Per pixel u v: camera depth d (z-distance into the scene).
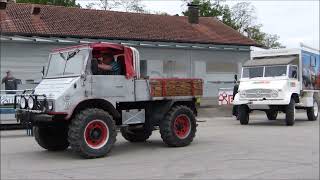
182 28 33.62
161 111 11.95
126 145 12.60
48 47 26.25
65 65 10.93
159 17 34.62
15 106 12.03
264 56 20.84
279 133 15.52
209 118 23.36
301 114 26.31
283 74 19.11
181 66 31.69
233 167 9.25
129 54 11.30
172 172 8.80
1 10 27.86
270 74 19.36
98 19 30.39
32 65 25.75
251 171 8.82
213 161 9.97
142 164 9.69
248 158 10.31
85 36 27.08
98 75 10.66
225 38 33.75
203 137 14.33
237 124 19.56
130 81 11.20
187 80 12.30
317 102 22.05
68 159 10.45
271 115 21.83
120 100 11.02
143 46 29.91
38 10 28.62
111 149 11.08
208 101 30.70
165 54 31.00
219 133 15.55
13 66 25.20
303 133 15.52
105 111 10.75
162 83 11.76
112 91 10.88
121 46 11.20
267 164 9.55
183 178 8.24
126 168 9.26
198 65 32.41
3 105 16.86
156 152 11.29
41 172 8.94
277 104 18.53
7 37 24.78
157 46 30.36
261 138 14.04
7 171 9.06
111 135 10.62
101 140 10.53
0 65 24.84
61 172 8.91
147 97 11.49
